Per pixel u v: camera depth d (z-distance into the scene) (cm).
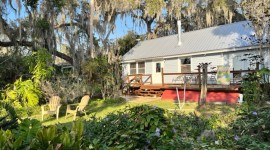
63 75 1803
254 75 848
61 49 2466
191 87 1692
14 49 2033
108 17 2338
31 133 223
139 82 2170
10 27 1995
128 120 382
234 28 1900
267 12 1158
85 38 2275
